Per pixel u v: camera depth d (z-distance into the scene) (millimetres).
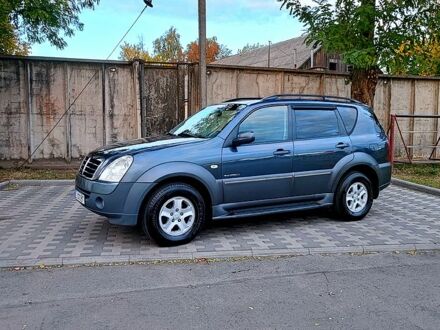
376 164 6871
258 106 6035
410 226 6496
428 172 11633
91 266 4742
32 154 11172
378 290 4195
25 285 4199
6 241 5473
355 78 11547
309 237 5875
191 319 3541
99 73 11305
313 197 6355
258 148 5848
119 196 5133
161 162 5262
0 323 3434
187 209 5453
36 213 6949
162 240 5301
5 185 9211
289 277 4512
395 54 10672
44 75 11008
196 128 6270
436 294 4117
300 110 6348
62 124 11250
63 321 3484
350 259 5113
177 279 4410
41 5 10789
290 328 3400
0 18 10156
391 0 10352
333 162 6453
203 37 10359
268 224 6512
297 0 11125
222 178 5590
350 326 3443
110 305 3789
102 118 11445
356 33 10695
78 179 5703
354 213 6715
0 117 10906
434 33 10750
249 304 3840
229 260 5004
